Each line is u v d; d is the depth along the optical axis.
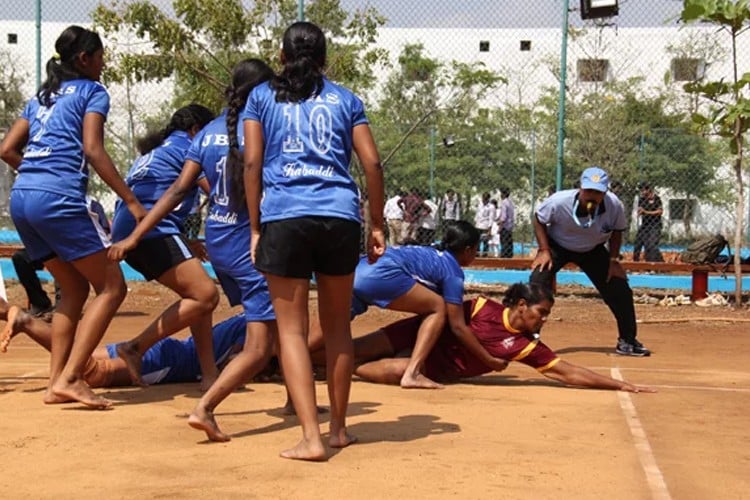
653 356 8.16
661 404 5.59
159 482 3.69
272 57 13.36
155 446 4.27
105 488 3.61
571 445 4.45
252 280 4.67
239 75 4.80
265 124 4.08
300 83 4.07
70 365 5.07
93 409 5.07
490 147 16.17
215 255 4.85
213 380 5.74
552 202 7.81
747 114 11.63
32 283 9.88
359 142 4.10
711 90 12.12
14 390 5.66
